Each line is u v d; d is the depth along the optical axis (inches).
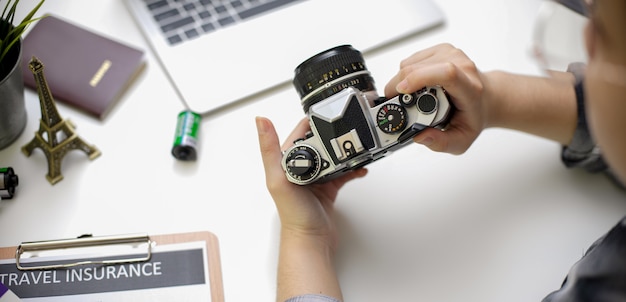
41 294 23.6
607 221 25.9
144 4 30.6
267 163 23.2
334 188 26.0
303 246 23.8
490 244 25.4
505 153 27.6
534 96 26.1
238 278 24.4
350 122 20.6
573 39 22.0
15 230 25.0
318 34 30.1
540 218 26.0
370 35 30.2
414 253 25.2
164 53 29.2
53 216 25.5
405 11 30.9
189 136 26.7
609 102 13.1
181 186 26.4
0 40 23.8
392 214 26.1
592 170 26.9
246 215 25.8
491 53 30.5
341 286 24.4
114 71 28.5
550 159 27.5
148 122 28.0
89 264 24.2
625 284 17.5
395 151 27.0
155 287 24.0
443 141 23.1
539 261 25.0
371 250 25.2
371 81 22.8
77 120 27.7
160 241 24.8
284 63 29.2
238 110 28.4
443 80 20.8
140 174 26.6
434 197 26.5
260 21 30.3
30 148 26.5
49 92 23.9
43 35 29.1
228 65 29.0
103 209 25.7
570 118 25.8
